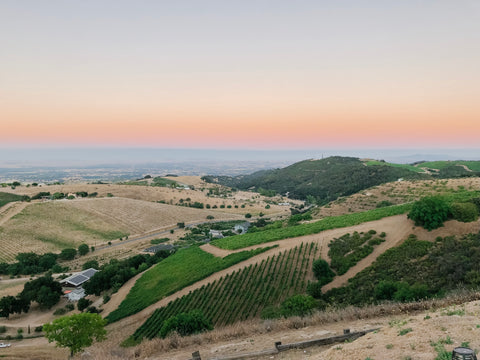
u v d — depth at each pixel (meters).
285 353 16.30
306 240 69.00
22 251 125.50
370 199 116.81
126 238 154.62
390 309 22.38
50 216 155.12
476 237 47.12
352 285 46.41
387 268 48.44
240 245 77.62
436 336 12.12
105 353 23.66
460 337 11.67
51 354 44.06
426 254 48.22
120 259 124.44
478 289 27.41
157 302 61.84
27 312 78.38
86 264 110.75
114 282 86.81
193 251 86.62
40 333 66.00
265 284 54.62
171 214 192.50
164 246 139.62
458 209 54.66
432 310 20.53
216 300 53.69
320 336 18.95
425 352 10.95
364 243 59.50
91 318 35.56
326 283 50.44
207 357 18.22
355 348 12.80
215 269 65.75
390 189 120.62
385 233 60.66
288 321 22.62
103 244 144.38
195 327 29.36
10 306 74.31
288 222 107.62
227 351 18.83
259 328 22.45
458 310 15.57
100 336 36.28
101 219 165.62
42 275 107.69
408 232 57.69
